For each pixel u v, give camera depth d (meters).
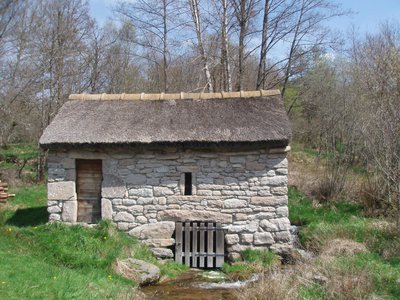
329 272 7.50
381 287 6.92
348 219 11.81
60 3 20.17
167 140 9.58
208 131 9.74
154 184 9.96
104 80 24.02
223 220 9.84
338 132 16.86
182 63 22.42
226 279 8.93
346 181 14.23
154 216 9.93
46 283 6.71
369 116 13.90
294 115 25.70
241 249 9.83
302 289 6.91
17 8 18.31
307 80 22.62
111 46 26.70
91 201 10.23
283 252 9.76
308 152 23.12
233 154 9.85
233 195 9.84
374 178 12.77
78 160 10.21
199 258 9.85
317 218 12.38
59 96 19.39
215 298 7.77
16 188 15.57
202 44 18.17
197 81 25.33
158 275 8.65
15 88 19.11
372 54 22.02
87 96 11.46
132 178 9.99
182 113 10.55
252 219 9.84
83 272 7.90
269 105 10.62
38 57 19.80
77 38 22.59
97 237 9.41
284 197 9.77
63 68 21.50
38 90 19.58
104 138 9.69
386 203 11.94
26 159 20.00
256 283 7.73
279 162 9.79
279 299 6.72
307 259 9.04
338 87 24.23
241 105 10.70
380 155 11.97
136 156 9.98
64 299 6.26
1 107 18.78
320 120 22.22
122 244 9.39
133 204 9.96
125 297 6.99
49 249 8.66
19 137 24.20
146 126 10.05
